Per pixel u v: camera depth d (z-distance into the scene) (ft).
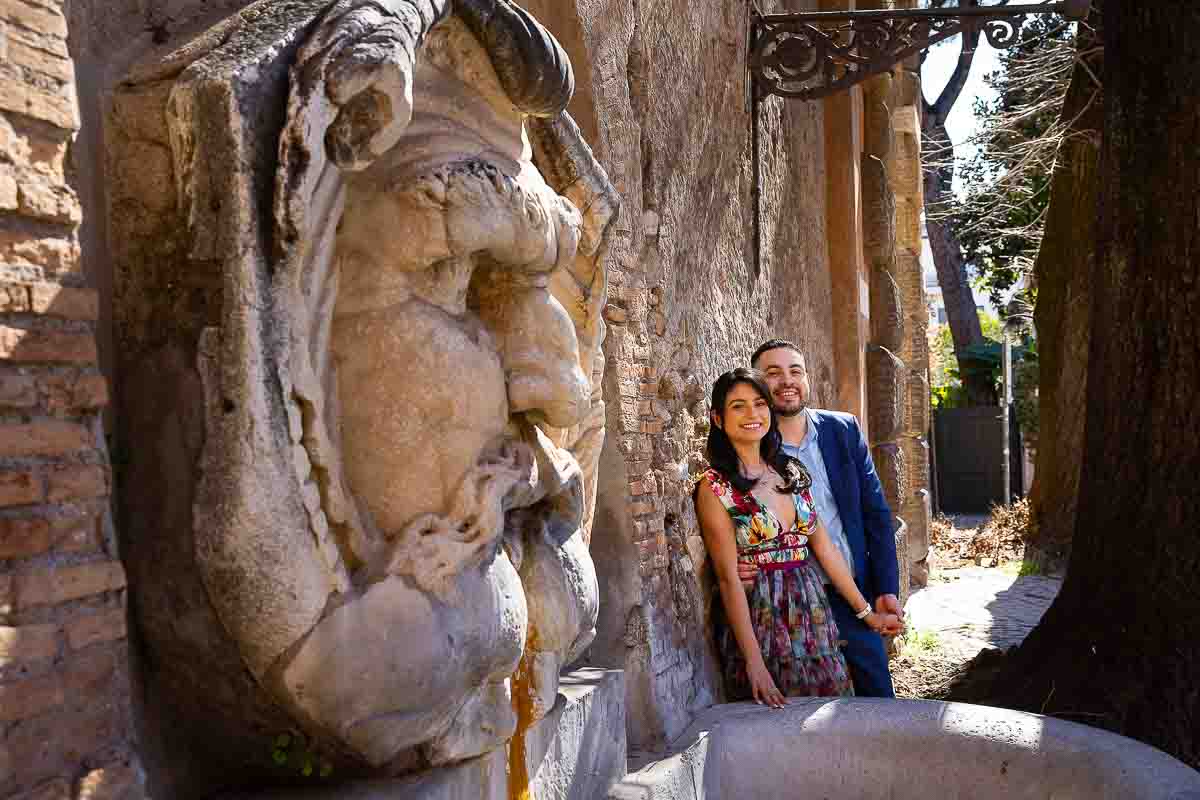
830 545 13.10
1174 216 15.57
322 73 5.04
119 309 5.46
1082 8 15.72
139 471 5.34
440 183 5.95
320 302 5.54
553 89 6.79
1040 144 31.83
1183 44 15.48
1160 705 14.69
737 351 15.62
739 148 15.99
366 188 5.95
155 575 5.30
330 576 5.35
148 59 5.60
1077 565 17.07
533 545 7.54
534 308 6.89
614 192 8.36
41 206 4.65
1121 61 16.53
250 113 5.03
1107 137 16.92
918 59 32.50
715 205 14.62
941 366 84.23
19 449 4.50
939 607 27.89
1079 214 37.42
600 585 10.64
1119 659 15.44
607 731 9.33
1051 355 39.24
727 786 10.99
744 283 16.22
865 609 13.05
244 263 5.03
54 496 4.62
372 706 5.58
